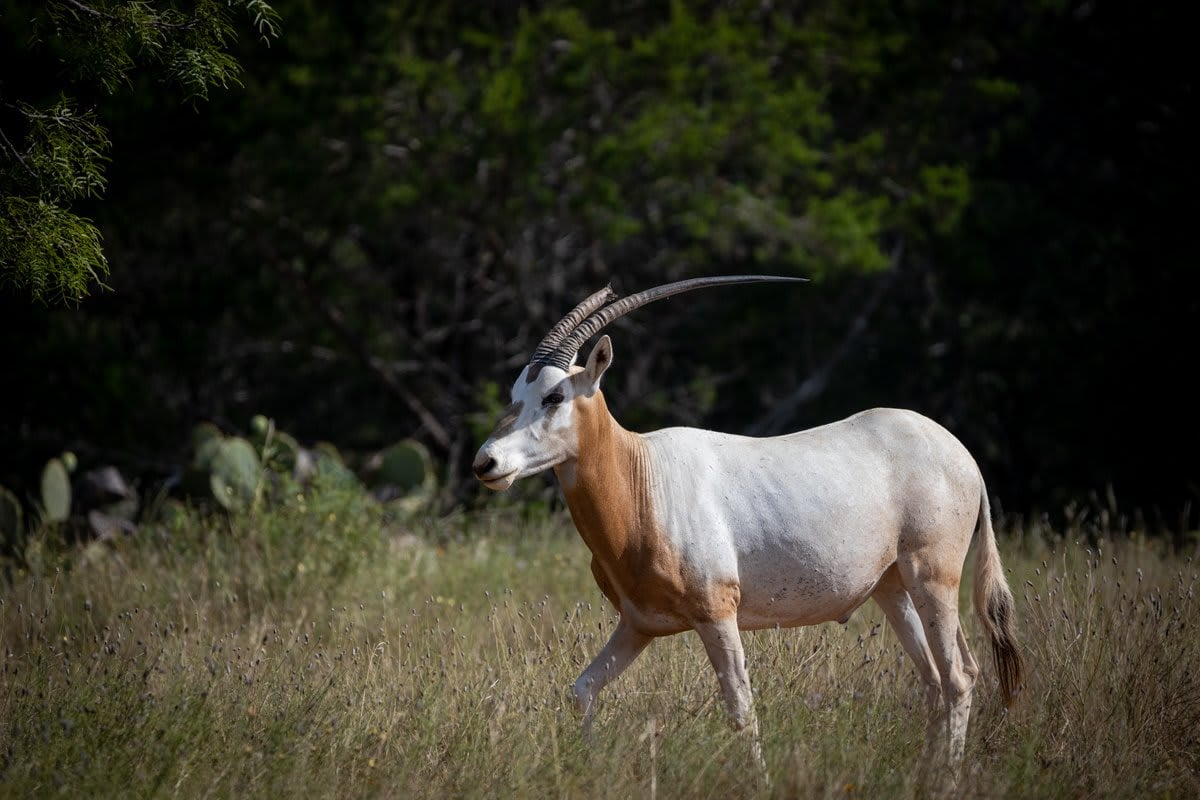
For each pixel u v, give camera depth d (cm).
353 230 4909
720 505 1580
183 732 1462
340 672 1708
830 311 5334
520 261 4912
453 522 3275
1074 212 4988
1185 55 4759
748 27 4606
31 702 1558
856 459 1642
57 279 1806
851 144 4991
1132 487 4794
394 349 5269
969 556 2736
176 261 4588
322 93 4162
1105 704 1634
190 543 2619
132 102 3769
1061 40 5016
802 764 1388
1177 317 4669
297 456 2953
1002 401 5278
